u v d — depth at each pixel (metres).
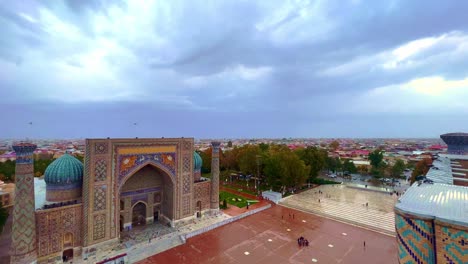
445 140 19.81
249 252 21.59
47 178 21.11
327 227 27.33
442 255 5.28
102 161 21.84
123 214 25.64
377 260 20.19
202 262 19.95
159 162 25.62
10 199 33.31
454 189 7.25
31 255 18.09
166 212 28.00
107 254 20.92
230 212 31.78
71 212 20.53
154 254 21.22
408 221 5.96
